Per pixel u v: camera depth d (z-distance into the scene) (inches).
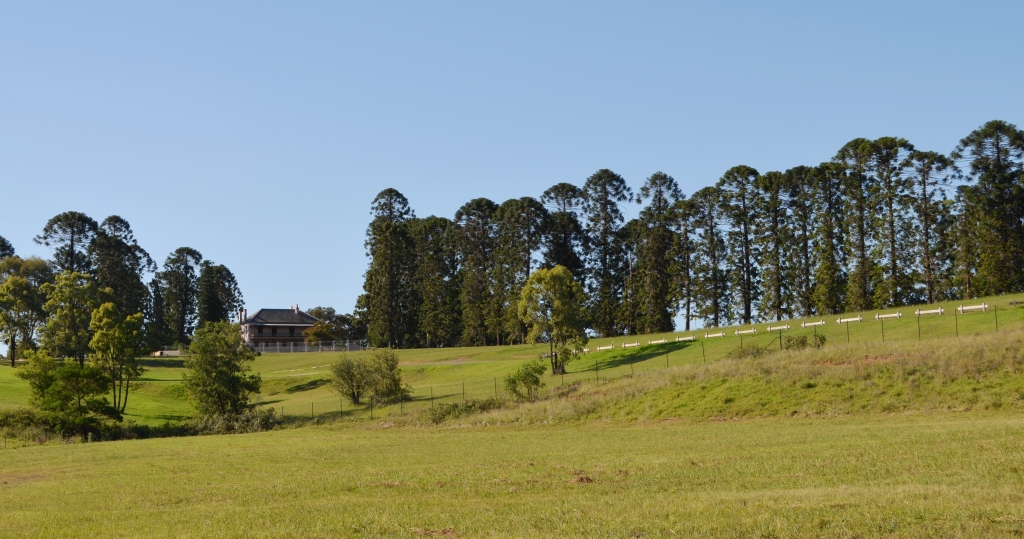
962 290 3887.8
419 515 815.1
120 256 5418.3
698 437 1518.2
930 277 3833.7
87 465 1561.3
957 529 605.6
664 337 3764.8
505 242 4972.9
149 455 1723.7
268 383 3860.7
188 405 3457.2
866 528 628.1
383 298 5231.3
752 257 4392.2
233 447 1854.1
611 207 5083.7
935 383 1807.3
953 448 1034.1
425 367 3909.9
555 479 1028.5
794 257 4190.5
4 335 4365.2
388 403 2792.8
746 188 4407.0
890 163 3954.2
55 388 2598.4
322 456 1544.0
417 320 5374.0
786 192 4288.9
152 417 3070.9
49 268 5182.1
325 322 6131.9
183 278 6230.3
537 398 2401.6
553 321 3011.8
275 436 2201.0
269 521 828.6
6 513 990.4
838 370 1980.8
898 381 1860.2
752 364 2191.2
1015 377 1738.4
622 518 727.7
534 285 3068.4
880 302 3848.4
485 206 5221.5
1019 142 3713.1
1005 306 2807.6
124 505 1020.5
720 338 3319.4
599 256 5093.5
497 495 934.4
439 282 5359.3
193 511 937.5
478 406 2384.4
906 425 1475.1
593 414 2107.5
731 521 678.5
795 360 2164.1
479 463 1274.6
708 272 4488.2
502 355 4060.0
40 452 1908.2
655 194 4945.9
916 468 906.7
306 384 3742.6
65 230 5246.1
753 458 1113.4
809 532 629.9
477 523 751.7
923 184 3890.3
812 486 850.8
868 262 3934.5
